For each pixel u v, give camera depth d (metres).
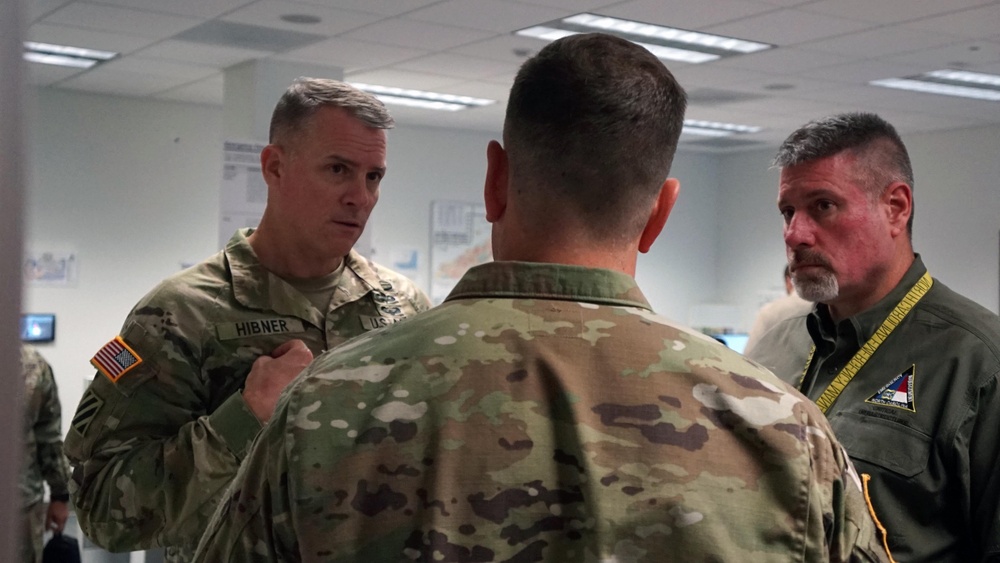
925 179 8.07
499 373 0.73
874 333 1.50
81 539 4.20
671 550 0.69
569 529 0.69
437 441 0.70
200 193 7.30
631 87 0.77
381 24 4.71
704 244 9.97
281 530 0.72
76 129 6.78
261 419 1.33
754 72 5.74
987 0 4.07
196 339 1.51
